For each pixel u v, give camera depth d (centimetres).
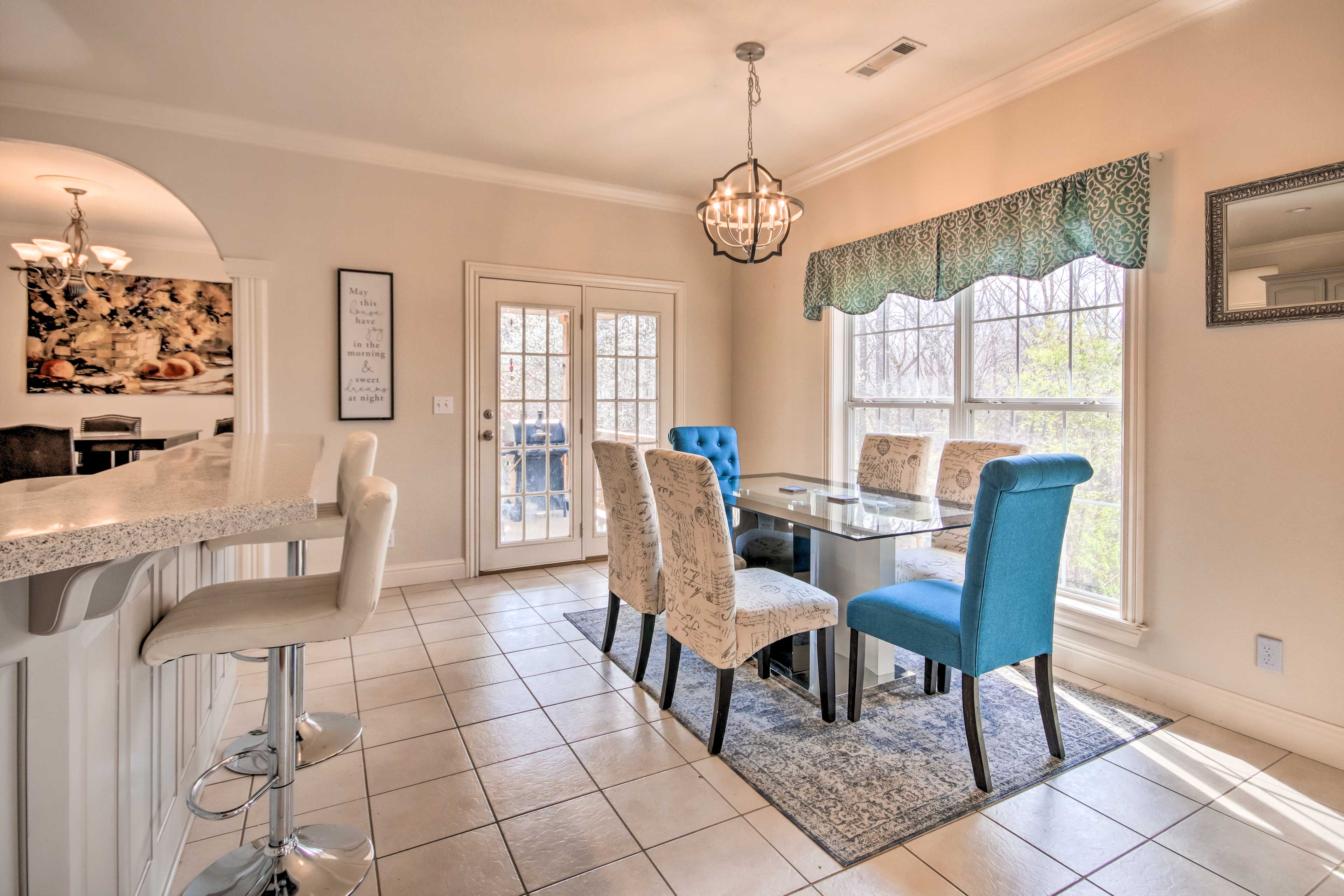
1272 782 197
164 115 329
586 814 182
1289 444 214
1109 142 262
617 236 457
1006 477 180
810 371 420
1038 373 300
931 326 350
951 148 328
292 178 362
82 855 103
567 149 383
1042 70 282
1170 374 244
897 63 285
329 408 375
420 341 398
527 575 425
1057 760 209
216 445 225
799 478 368
